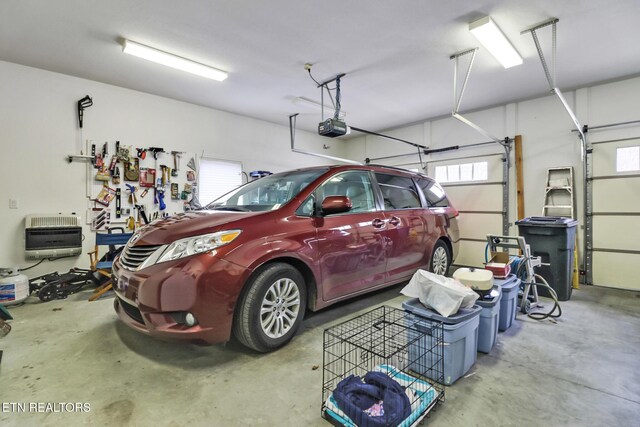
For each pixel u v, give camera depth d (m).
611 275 4.31
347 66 3.96
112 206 4.57
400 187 3.63
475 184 5.67
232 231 2.14
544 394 1.78
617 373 2.01
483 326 2.27
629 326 2.82
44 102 4.04
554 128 4.85
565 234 3.55
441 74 4.19
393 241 3.19
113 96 4.56
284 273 2.30
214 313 1.97
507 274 2.83
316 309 2.56
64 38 3.28
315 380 1.91
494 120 5.48
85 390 1.79
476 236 5.64
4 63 3.78
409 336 2.02
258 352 2.24
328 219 2.67
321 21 3.01
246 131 6.16
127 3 2.72
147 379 1.91
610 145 4.35
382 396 1.54
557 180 4.72
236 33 3.21
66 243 4.04
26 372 1.97
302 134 7.23
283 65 3.92
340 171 2.98
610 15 2.86
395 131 7.00
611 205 4.33
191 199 5.32
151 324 1.95
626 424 1.54
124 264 2.22
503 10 2.82
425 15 2.91
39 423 1.51
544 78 4.27
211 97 5.07
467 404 1.69
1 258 3.79
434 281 1.96
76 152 4.27
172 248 2.01
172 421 1.54
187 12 2.86
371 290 3.05
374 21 3.01
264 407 1.66
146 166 4.89
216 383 1.87
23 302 3.41
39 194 4.02
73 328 2.69
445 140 6.13
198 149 5.47
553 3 2.71
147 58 3.64
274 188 3.00
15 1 2.67
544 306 3.39
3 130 3.79
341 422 1.49
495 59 3.75
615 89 4.33
